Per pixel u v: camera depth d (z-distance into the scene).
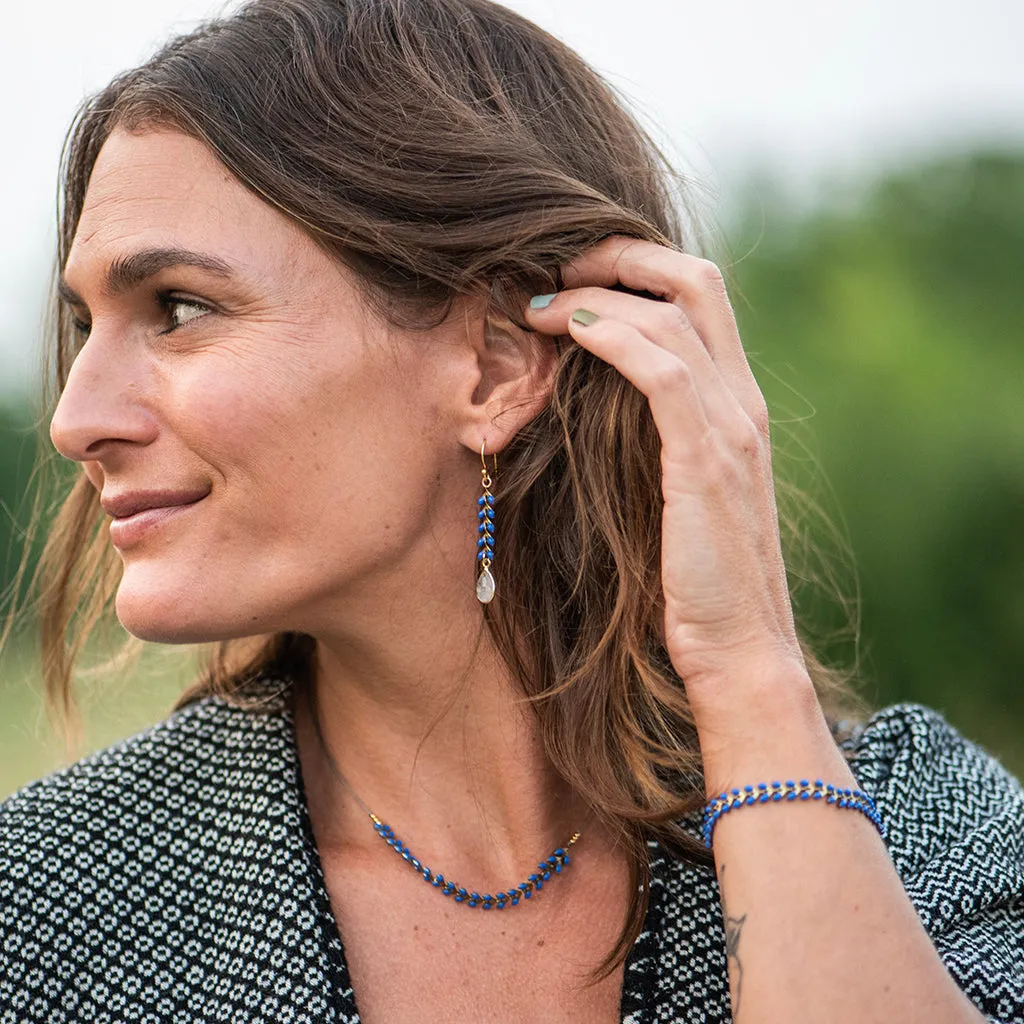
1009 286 6.86
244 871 2.20
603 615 2.29
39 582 2.77
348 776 2.36
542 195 2.24
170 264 2.04
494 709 2.30
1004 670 6.29
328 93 2.15
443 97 2.22
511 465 2.26
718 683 2.10
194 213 2.05
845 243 7.00
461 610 2.26
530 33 2.44
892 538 6.31
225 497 2.07
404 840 2.31
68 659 2.69
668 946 2.19
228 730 2.39
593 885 2.32
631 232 2.30
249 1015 2.07
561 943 2.25
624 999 2.13
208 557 2.09
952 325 6.77
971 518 6.27
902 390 6.43
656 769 2.35
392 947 2.21
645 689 2.30
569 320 2.21
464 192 2.17
